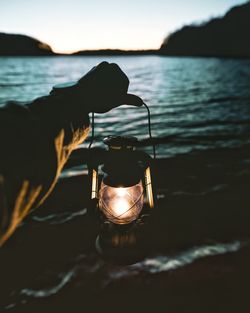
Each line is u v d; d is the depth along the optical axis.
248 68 141.25
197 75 106.19
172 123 26.70
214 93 52.09
